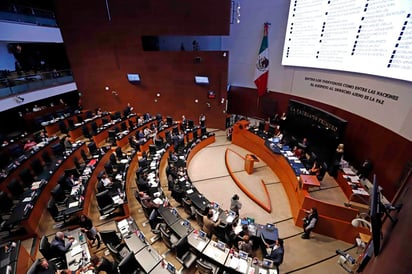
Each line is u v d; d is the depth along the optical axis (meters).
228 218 7.43
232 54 17.28
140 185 9.02
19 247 6.11
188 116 17.61
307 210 7.92
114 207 8.27
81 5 15.56
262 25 15.05
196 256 6.28
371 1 8.30
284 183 10.39
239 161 12.92
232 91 18.25
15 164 10.34
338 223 7.45
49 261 5.96
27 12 14.49
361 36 8.93
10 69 17.33
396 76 7.73
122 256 5.95
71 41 16.72
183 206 8.65
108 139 14.87
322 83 11.87
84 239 6.48
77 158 11.28
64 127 15.09
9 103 13.11
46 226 8.05
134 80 17.30
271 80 15.55
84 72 17.69
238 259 5.90
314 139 10.33
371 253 4.53
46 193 8.96
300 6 11.91
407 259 2.31
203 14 14.04
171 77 16.61
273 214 8.91
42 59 19.97
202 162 12.95
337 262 6.87
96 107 18.86
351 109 10.20
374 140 9.05
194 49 16.52
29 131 16.25
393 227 3.49
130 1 14.88
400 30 7.39
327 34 10.63
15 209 7.72
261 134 13.15
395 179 8.07
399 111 7.90
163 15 14.71
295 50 12.82
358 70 9.30
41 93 15.27
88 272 5.49
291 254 7.15
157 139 13.13
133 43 16.09
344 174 8.75
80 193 8.66
